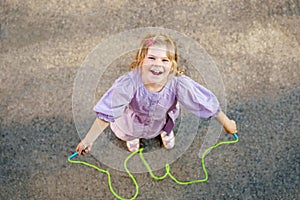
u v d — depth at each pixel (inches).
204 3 87.9
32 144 78.5
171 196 75.9
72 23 86.7
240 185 76.2
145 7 87.6
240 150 78.2
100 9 87.6
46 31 86.1
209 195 75.8
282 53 84.9
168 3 87.8
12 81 82.2
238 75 83.0
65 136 79.0
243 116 80.2
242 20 87.0
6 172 76.8
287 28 86.7
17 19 87.0
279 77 83.0
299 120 80.0
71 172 76.9
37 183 76.3
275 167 77.2
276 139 78.8
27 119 79.8
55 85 82.0
